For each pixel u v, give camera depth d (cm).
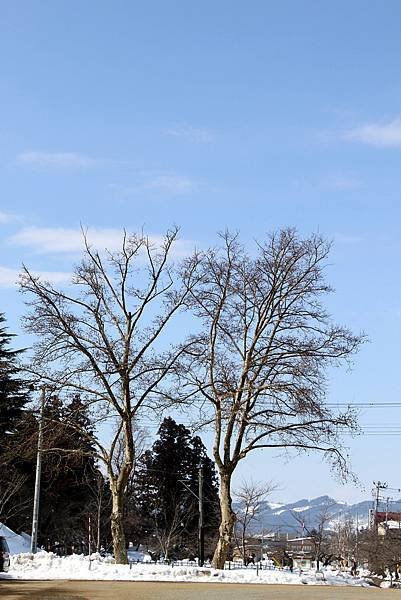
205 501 7788
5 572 3834
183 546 8206
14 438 5147
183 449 8438
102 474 6769
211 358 4331
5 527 6334
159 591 2995
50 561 4066
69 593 2822
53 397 4381
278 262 4350
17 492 6475
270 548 12706
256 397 4269
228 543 4300
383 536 9525
